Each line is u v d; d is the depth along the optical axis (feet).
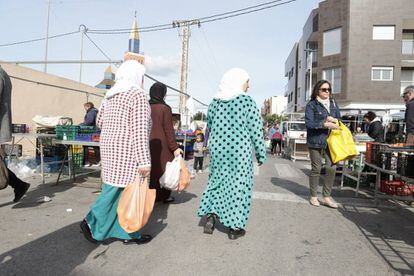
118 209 10.76
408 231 14.16
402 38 94.17
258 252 11.48
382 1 91.81
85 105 31.07
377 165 18.42
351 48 92.94
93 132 22.31
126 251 11.19
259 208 17.43
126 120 10.94
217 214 12.88
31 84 41.86
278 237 13.05
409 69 94.63
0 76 14.03
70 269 9.72
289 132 53.88
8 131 14.52
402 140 29.50
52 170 25.93
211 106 13.37
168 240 12.34
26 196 18.51
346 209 17.69
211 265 10.32
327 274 9.95
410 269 10.39
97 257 10.63
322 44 101.24
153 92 17.30
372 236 13.44
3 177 14.29
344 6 94.79
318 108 17.76
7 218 14.33
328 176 18.02
